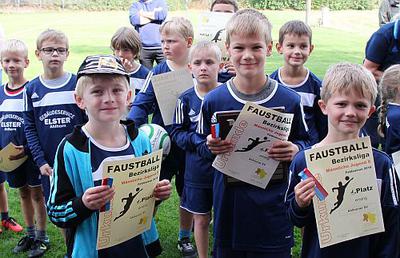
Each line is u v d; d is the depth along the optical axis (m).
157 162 2.45
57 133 3.96
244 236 2.96
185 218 4.16
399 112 3.11
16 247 4.27
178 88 4.05
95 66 2.38
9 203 5.29
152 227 2.63
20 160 4.05
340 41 20.31
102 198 2.24
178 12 35.38
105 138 2.45
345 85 2.32
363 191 2.36
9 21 28.77
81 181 2.35
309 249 2.45
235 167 2.88
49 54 3.92
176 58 4.29
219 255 3.09
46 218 4.50
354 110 2.33
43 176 3.95
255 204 2.92
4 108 4.31
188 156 3.71
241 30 2.82
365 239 2.39
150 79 4.20
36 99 3.96
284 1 37.91
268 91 2.92
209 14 4.62
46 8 37.34
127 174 2.32
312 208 2.38
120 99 2.44
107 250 2.41
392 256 2.35
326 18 28.28
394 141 3.11
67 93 3.96
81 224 2.38
